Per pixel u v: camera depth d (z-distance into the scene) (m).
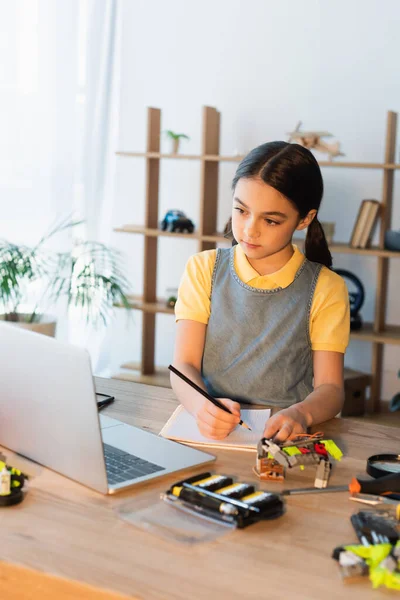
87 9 3.76
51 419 1.10
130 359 4.09
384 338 3.21
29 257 3.36
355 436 1.38
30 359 1.12
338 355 1.59
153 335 3.77
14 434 1.20
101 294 3.76
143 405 1.49
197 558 0.89
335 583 0.85
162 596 0.81
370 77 3.44
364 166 3.16
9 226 3.75
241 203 1.44
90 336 3.97
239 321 1.63
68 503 1.03
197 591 0.82
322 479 1.13
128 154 3.60
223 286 1.66
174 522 0.98
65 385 1.06
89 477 1.07
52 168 3.78
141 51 3.87
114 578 0.84
